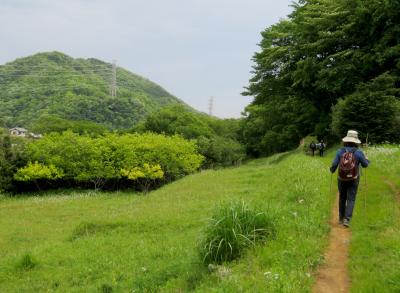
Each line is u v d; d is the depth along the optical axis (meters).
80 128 74.50
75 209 29.44
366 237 9.41
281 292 6.80
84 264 13.55
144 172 46.00
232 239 9.26
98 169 44.59
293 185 15.75
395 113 29.14
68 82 136.88
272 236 9.52
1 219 26.81
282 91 46.41
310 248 8.79
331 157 29.59
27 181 45.06
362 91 31.06
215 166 72.69
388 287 6.80
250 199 16.58
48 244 17.19
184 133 78.25
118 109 123.56
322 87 37.44
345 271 8.12
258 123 75.44
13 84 136.12
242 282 7.41
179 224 17.06
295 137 48.66
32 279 12.83
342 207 11.09
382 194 13.31
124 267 12.65
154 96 192.50
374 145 27.97
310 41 40.91
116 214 22.55
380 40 34.78
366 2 35.78
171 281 9.81
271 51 44.12
